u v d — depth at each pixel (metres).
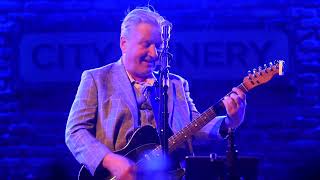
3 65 9.14
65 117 9.09
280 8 8.87
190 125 6.05
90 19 9.00
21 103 9.16
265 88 8.91
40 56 9.03
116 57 8.92
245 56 8.80
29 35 9.05
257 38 8.80
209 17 8.88
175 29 8.88
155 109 6.13
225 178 5.35
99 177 5.95
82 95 6.14
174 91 6.25
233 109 5.96
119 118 6.05
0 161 9.17
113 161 5.81
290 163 8.93
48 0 9.07
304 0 8.86
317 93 8.88
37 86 9.09
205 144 8.93
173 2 8.93
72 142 6.00
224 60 8.80
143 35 6.03
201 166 5.41
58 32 9.01
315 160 8.88
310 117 8.90
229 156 5.22
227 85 8.83
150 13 6.16
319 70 8.86
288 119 8.91
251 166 5.26
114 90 6.14
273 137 8.94
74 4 9.03
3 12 9.15
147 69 6.14
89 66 8.96
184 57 8.82
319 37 8.86
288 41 8.81
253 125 8.95
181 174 5.98
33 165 9.16
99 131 6.10
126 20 6.16
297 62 8.87
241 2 8.88
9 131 9.19
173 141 6.02
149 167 5.88
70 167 9.10
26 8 9.10
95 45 8.95
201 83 8.85
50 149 9.12
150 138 5.95
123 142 6.03
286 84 8.86
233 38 8.81
